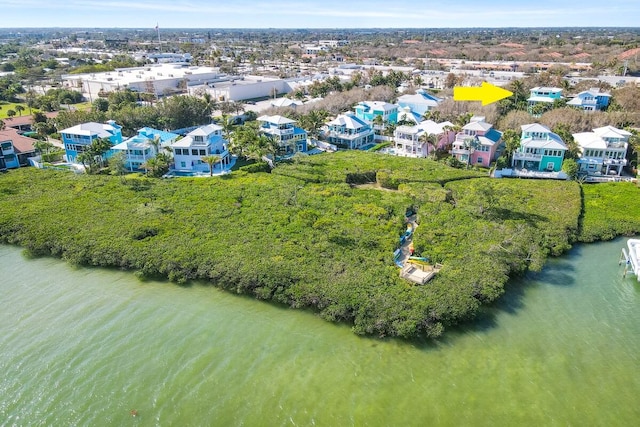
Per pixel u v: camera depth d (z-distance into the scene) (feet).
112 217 232.73
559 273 197.67
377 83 614.34
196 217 232.12
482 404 133.59
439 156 350.02
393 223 225.97
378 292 171.53
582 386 140.05
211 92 607.78
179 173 315.99
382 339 157.69
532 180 289.33
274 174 301.22
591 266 203.41
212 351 151.64
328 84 590.96
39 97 533.96
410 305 165.17
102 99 521.65
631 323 166.81
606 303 177.78
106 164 328.90
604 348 154.92
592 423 128.26
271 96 654.12
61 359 147.95
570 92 524.11
